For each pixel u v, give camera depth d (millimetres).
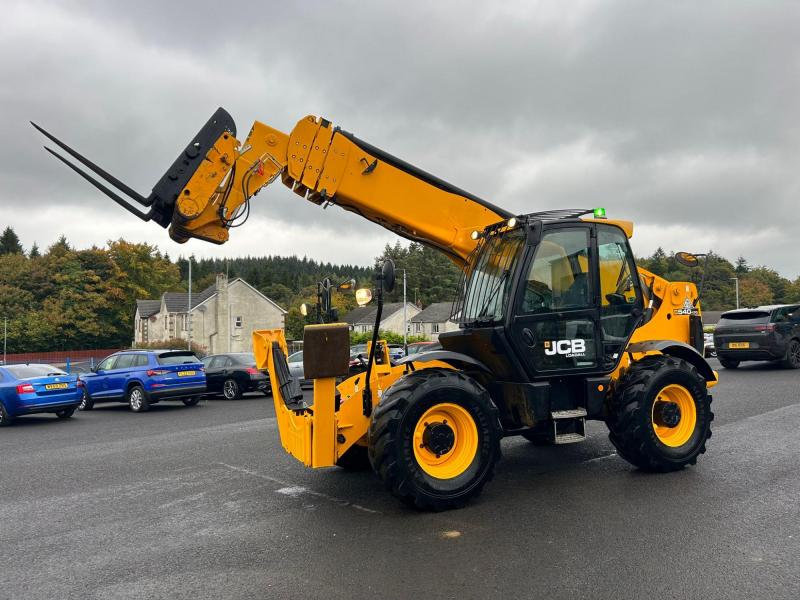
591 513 4859
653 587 3480
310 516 5172
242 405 15781
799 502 4969
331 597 3516
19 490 6637
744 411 9641
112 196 5809
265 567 4031
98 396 15992
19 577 4039
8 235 111250
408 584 3652
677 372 6051
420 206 6547
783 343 16453
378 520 4961
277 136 6180
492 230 6215
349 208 6578
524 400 5594
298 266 167125
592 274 5938
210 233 5984
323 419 5043
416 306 80125
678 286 6969
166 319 62312
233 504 5680
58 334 63594
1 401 13188
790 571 3643
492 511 5023
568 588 3508
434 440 5078
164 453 8633
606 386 5895
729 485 5520
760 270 102312
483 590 3525
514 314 5559
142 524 5172
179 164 5812
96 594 3713
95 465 7949
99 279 67438
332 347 4980
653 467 5977
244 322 59875
